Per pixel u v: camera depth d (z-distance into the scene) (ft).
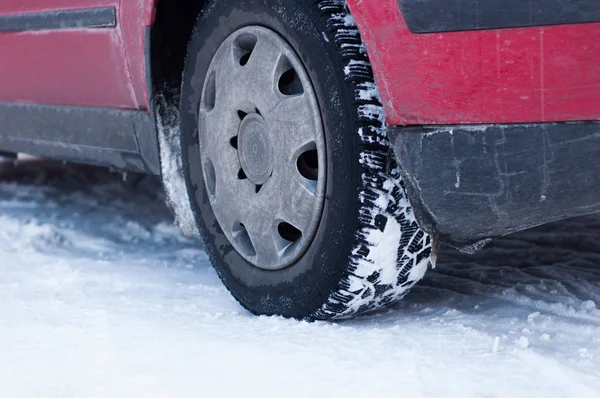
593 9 10.79
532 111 11.32
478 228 12.42
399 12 11.78
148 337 13.05
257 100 14.10
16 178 29.94
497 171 11.68
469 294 15.52
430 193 12.14
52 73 19.03
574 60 10.98
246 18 14.29
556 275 16.66
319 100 13.05
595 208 11.76
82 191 27.53
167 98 16.61
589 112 11.09
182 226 16.94
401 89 12.02
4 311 14.64
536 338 12.71
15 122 20.85
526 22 11.09
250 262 14.78
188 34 16.49
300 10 13.23
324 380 11.12
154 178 29.25
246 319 14.26
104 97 17.81
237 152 14.80
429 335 12.94
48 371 11.58
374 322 13.87
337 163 12.82
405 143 12.12
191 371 11.51
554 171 11.42
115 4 16.71
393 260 12.89
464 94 11.61
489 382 10.88
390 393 10.64
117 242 21.02
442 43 11.59
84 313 14.49
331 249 13.03
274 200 14.02
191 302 15.47
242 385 10.99
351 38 12.77
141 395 10.69
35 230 21.71
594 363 11.50
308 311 13.67
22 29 19.53
